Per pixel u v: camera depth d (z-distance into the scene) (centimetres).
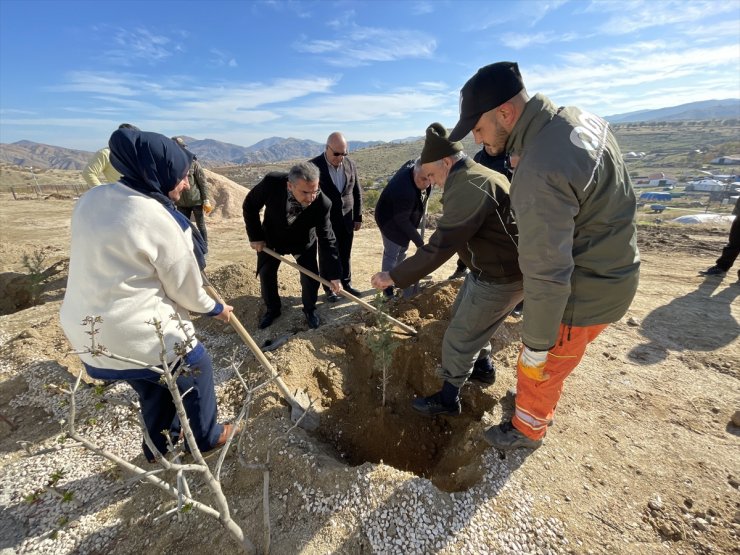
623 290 182
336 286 370
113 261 177
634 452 247
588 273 181
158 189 184
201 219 631
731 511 210
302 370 328
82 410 309
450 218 224
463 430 294
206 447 240
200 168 607
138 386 213
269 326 453
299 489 223
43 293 575
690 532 200
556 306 171
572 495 217
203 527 213
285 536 202
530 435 229
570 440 254
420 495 212
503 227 226
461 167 230
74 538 215
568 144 159
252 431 260
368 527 203
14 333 436
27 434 290
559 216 159
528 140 174
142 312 187
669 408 286
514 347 362
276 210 385
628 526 202
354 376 348
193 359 215
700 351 357
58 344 399
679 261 621
